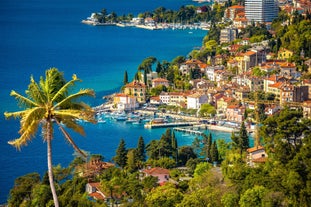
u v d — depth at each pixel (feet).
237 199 576.20
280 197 549.54
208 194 594.24
